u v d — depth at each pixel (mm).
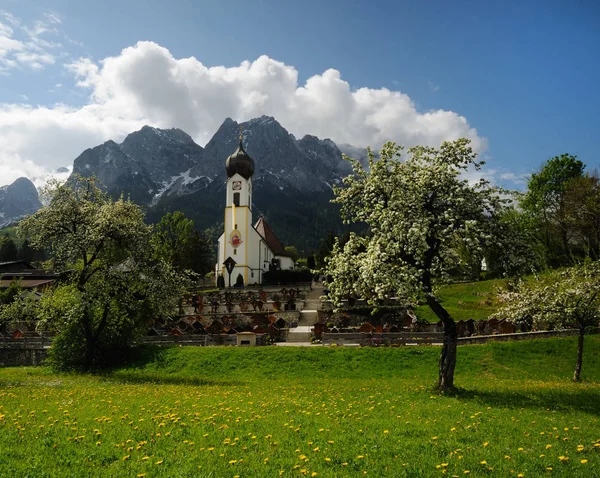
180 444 11398
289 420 14148
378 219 21297
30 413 14891
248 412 15305
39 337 45844
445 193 21422
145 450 11023
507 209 21484
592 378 30891
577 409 17750
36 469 9711
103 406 16734
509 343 35844
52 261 33219
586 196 66500
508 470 10023
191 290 84750
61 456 10594
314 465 10047
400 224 20203
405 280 19703
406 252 20859
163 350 39781
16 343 44594
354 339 40312
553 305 29234
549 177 76062
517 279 21984
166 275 33062
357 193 23422
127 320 37719
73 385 26531
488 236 19750
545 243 67438
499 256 21531
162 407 16312
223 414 14891
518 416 15734
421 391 21344
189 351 38875
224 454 10609
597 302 29562
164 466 9922
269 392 22344
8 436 11922
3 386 25859
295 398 19500
